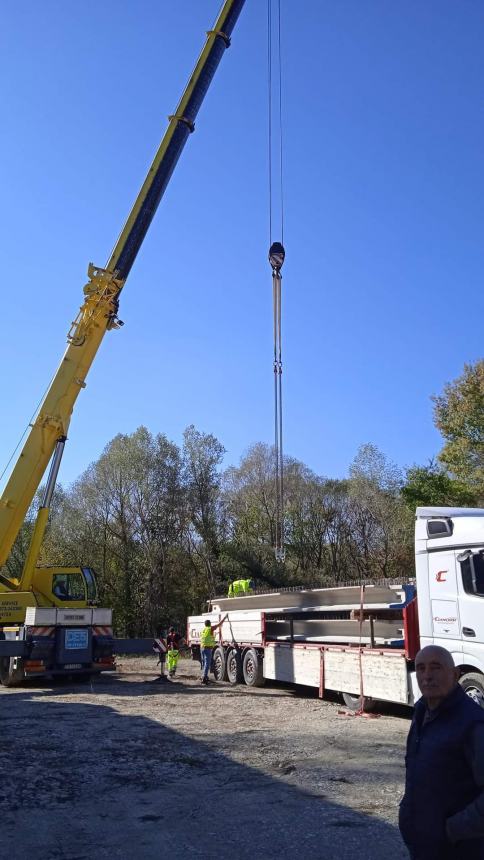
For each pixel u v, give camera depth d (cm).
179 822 634
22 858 548
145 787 755
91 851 562
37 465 1914
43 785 765
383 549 4434
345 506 4734
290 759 882
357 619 1339
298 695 1599
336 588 1416
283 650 1612
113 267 1959
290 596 1625
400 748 944
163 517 4266
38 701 1512
